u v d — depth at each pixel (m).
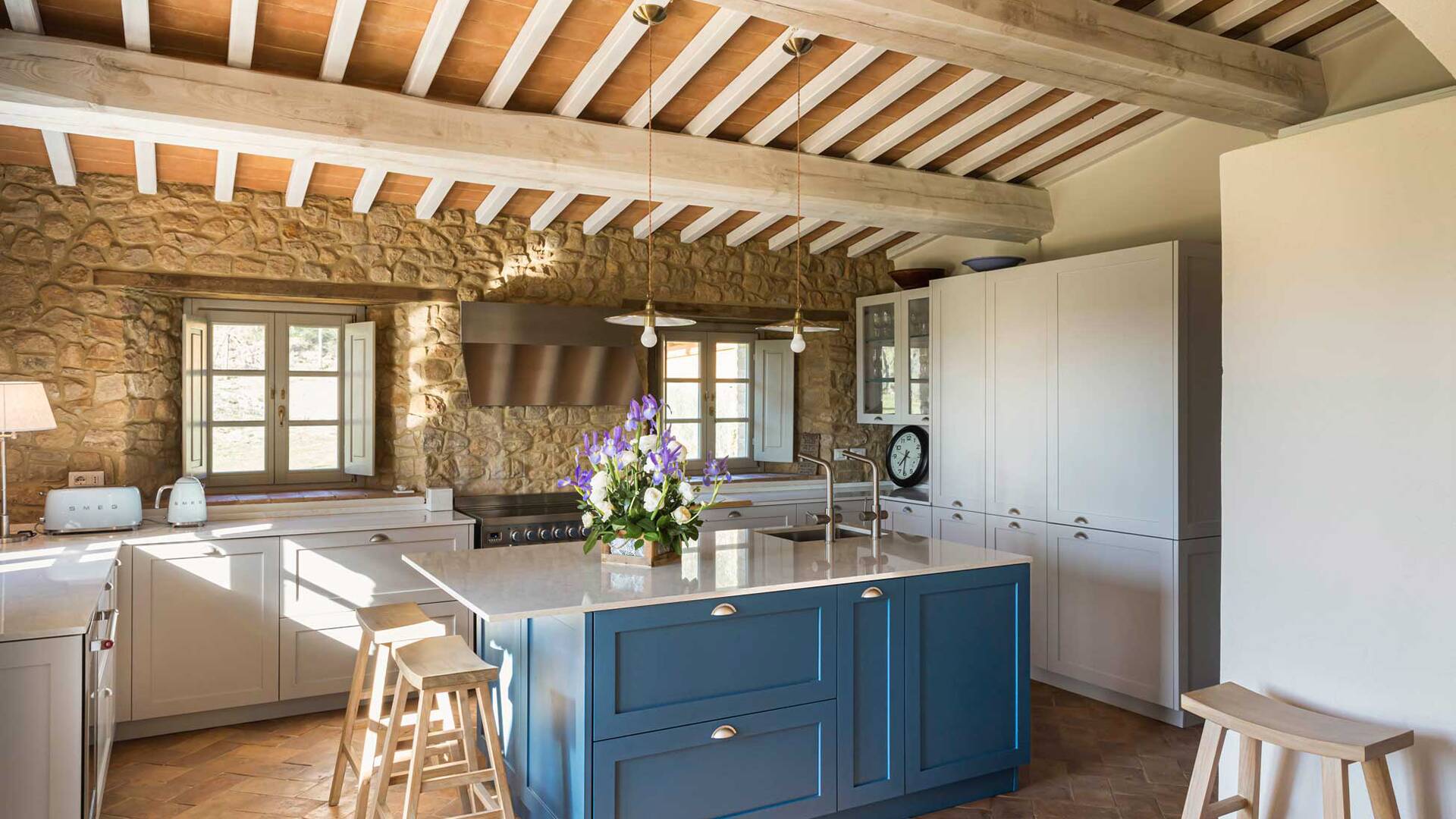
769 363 6.58
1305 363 2.89
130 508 4.37
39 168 4.43
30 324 4.42
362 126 3.76
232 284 4.80
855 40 3.15
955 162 5.32
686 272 6.07
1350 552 2.77
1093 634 4.87
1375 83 4.02
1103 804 3.60
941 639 3.50
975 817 3.49
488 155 4.02
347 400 5.42
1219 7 3.89
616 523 3.42
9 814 2.65
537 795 3.15
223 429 5.17
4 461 4.11
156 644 4.24
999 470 5.41
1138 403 4.62
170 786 3.73
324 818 3.45
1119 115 4.84
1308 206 2.88
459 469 5.42
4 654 2.62
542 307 5.44
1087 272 4.88
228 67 3.55
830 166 4.91
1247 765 2.81
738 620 3.07
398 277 5.20
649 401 3.52
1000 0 3.12
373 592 4.71
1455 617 2.54
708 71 4.13
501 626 3.52
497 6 3.54
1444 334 2.56
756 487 6.31
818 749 3.23
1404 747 2.46
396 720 2.97
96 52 3.33
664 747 2.92
